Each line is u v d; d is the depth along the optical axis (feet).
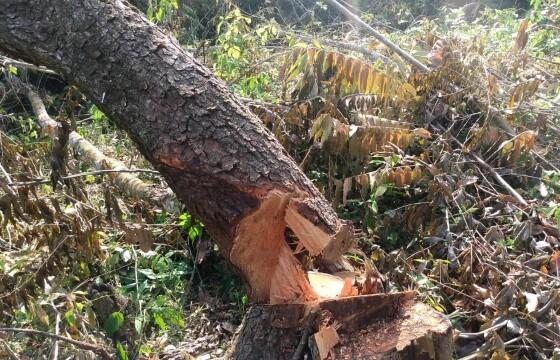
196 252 9.50
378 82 10.29
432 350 5.84
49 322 7.64
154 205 9.85
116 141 12.48
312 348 5.84
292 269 6.30
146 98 6.48
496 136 10.69
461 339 7.52
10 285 7.40
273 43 17.34
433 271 8.39
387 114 10.73
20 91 14.55
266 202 6.08
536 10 16.26
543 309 7.39
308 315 5.95
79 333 7.41
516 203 9.69
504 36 16.52
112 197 8.21
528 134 10.11
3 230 9.10
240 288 8.89
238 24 13.50
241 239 6.25
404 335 5.90
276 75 13.70
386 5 24.44
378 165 10.37
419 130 9.89
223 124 6.38
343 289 6.28
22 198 7.59
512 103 11.13
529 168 10.76
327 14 23.88
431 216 9.43
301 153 10.50
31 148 9.61
